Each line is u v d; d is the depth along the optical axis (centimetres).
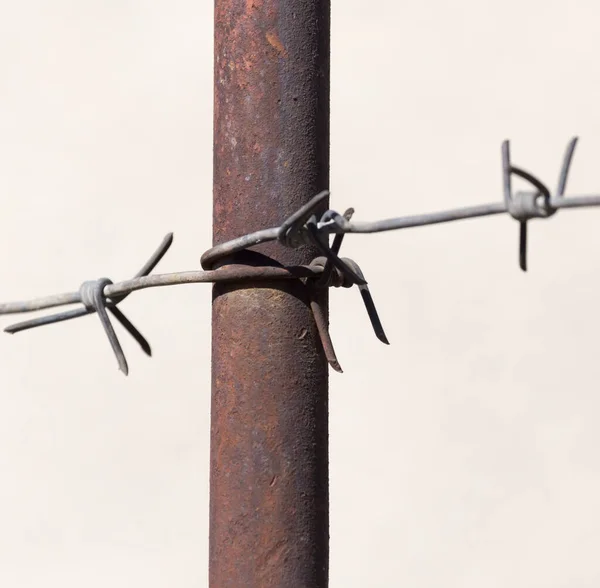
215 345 459
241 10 467
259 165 458
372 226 426
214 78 472
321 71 468
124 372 469
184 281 456
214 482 455
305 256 455
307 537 447
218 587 449
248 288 453
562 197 393
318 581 448
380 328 450
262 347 451
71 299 476
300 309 452
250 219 457
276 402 450
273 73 462
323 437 454
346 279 455
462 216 408
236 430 450
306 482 448
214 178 468
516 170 396
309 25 467
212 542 453
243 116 461
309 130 461
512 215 397
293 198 456
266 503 446
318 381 453
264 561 445
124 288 467
